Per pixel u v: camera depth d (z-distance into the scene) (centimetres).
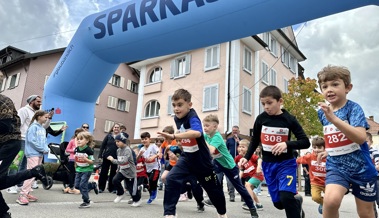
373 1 521
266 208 636
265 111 357
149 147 666
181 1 673
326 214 252
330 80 269
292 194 313
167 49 756
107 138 788
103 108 2770
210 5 638
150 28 726
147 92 2141
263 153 351
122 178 576
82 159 524
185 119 364
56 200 579
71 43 909
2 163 337
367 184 257
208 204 623
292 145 317
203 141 360
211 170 369
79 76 892
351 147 259
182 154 367
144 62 2189
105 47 828
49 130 761
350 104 269
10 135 344
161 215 478
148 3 732
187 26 678
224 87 1728
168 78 2050
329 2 543
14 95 2389
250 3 599
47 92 943
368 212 266
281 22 604
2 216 340
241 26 635
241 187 481
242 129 1717
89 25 844
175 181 342
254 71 1892
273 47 2131
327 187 258
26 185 512
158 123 2030
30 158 538
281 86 2162
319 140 488
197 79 1873
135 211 506
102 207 529
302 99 1617
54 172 772
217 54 1797
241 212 560
